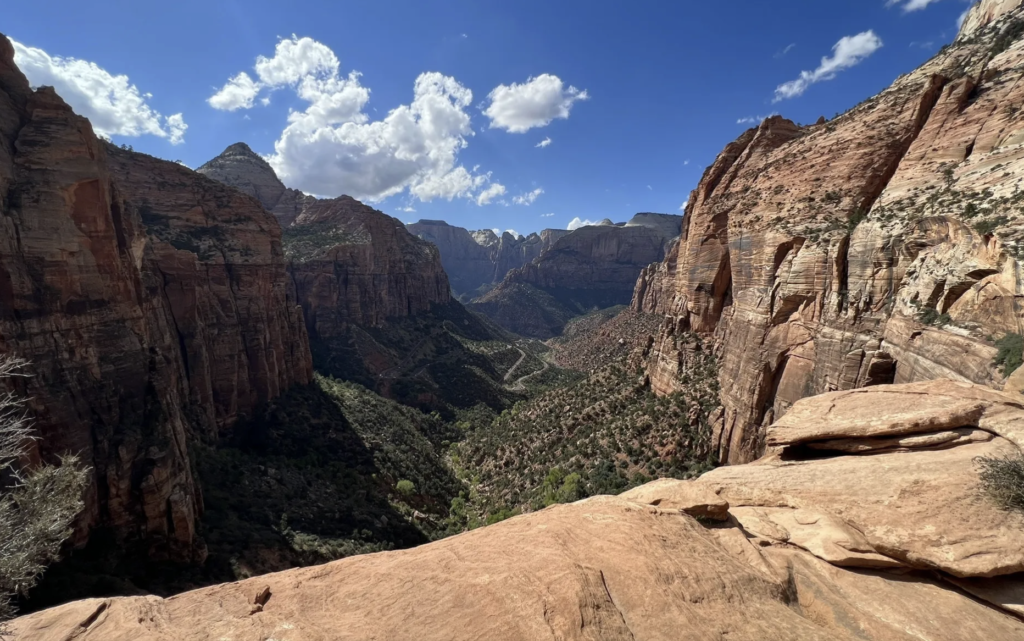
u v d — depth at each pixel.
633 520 8.99
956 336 18.62
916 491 9.38
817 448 13.30
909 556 8.15
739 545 8.89
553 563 7.39
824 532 9.29
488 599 6.75
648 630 6.16
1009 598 7.52
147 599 7.67
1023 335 15.82
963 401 11.77
